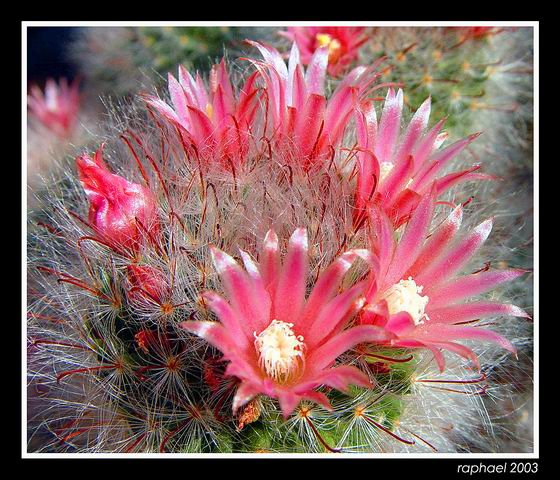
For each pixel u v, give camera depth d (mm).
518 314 59
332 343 55
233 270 55
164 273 65
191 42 113
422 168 67
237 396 49
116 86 125
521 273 61
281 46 112
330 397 63
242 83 99
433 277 63
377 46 108
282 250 64
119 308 68
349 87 69
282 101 70
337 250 64
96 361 70
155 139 84
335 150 72
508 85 113
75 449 76
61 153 112
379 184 66
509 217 114
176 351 64
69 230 77
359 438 65
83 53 133
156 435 66
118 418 69
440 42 107
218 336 51
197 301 62
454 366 77
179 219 66
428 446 75
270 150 69
